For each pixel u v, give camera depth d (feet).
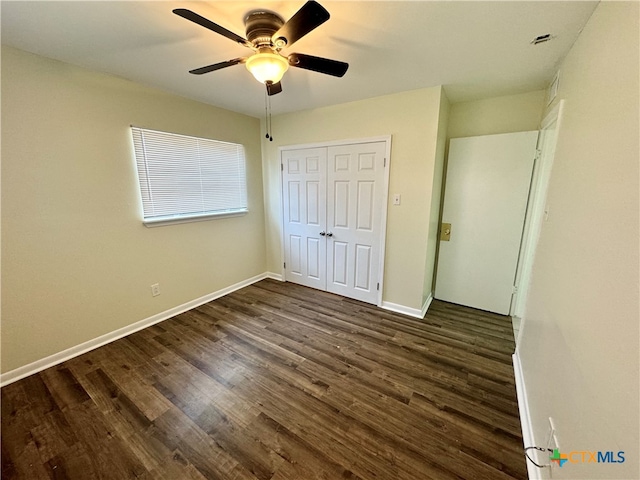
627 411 2.20
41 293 6.60
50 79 6.25
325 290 11.78
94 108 7.02
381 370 6.74
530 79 7.34
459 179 9.61
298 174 11.36
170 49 5.81
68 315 7.10
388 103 8.73
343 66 4.88
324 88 8.09
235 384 6.27
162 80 7.56
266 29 4.59
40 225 6.44
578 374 3.26
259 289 12.04
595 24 4.14
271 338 8.18
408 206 9.02
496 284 9.61
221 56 6.15
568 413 3.41
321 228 11.26
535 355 5.30
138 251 8.40
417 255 9.16
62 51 5.88
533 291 6.17
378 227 9.80
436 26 4.87
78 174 6.92
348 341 8.02
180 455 4.63
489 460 4.51
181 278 9.75
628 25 3.02
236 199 11.37
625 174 2.73
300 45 5.59
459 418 5.32
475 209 9.53
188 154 9.32
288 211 12.08
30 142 6.11
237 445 4.80
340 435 4.99
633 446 2.08
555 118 6.43
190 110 9.18
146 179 8.31
